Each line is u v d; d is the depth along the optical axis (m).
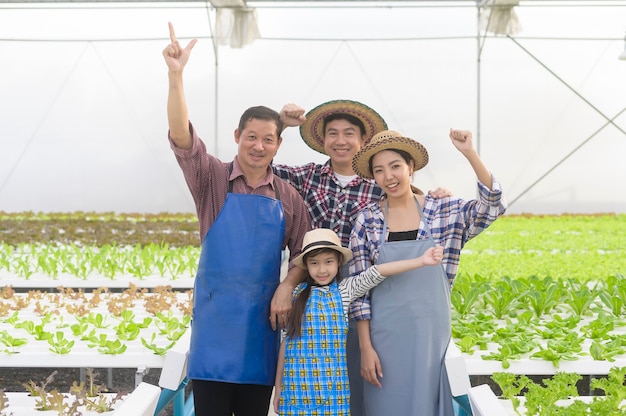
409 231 3.60
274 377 3.55
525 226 17.14
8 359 4.34
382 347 3.53
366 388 3.62
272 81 22.09
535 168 22.78
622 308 5.86
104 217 20.67
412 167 3.68
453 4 16.09
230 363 3.40
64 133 22.61
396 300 3.50
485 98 22.25
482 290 5.88
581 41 21.92
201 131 22.30
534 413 3.29
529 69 22.14
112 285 7.70
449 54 21.95
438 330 3.50
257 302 3.46
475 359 4.30
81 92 22.41
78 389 3.88
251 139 3.44
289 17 21.84
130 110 22.52
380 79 22.05
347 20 21.89
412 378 3.48
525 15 20.48
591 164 22.89
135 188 22.86
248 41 15.25
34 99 22.42
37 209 22.86
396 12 21.69
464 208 3.58
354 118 4.04
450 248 3.56
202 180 3.50
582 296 5.72
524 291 5.90
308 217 3.77
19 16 21.41
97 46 22.08
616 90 22.19
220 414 3.48
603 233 15.10
